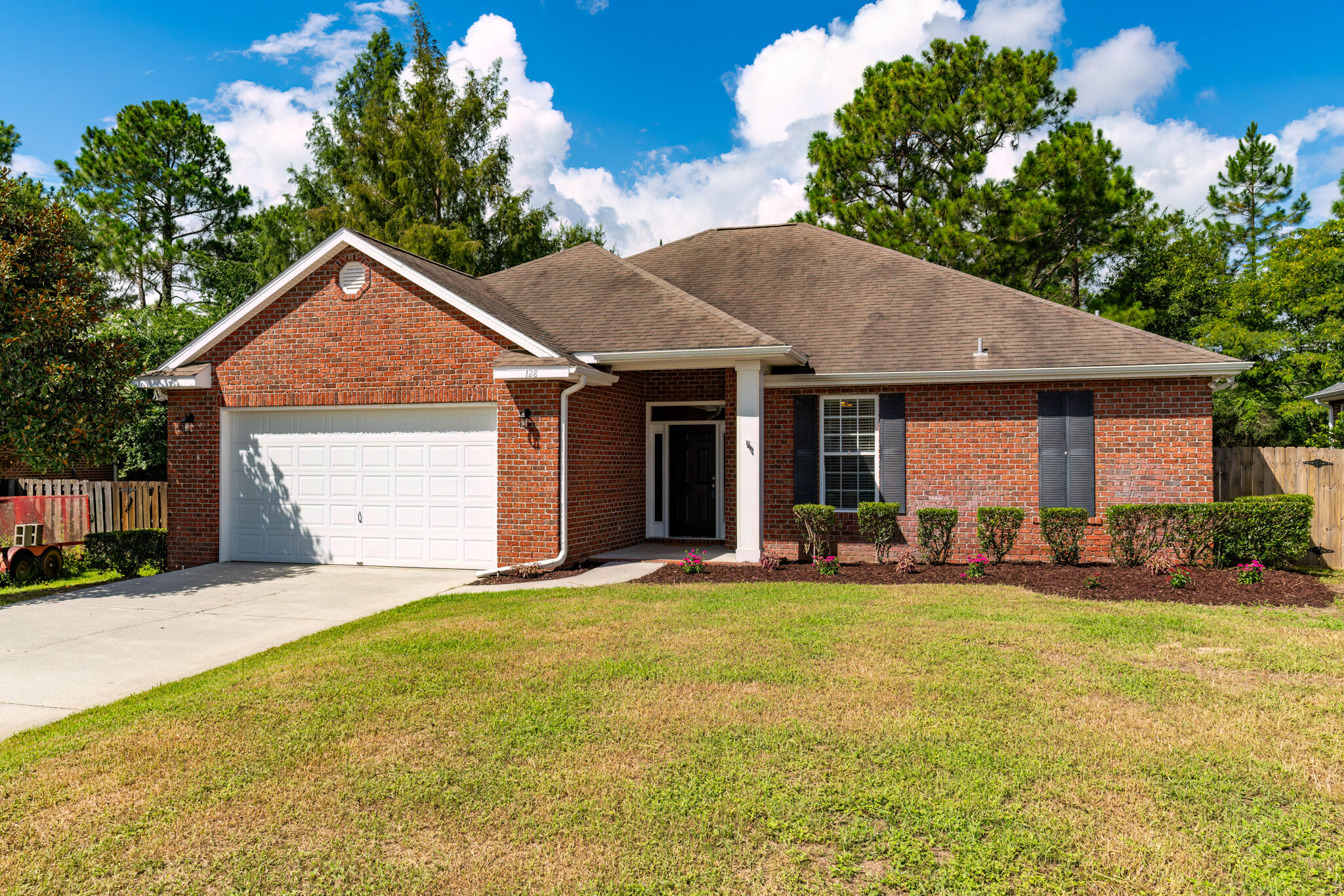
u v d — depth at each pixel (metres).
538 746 5.41
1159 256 33.12
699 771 5.01
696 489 16.33
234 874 3.99
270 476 14.41
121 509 18.11
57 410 13.30
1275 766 5.05
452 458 13.55
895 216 29.66
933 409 13.90
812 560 13.81
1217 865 3.99
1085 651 7.59
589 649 7.78
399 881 3.90
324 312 13.95
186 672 7.96
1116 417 13.29
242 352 14.32
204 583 12.50
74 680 7.70
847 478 14.40
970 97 28.78
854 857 4.07
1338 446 20.16
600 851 4.15
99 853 4.18
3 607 11.04
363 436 13.99
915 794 4.68
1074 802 4.60
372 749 5.41
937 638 8.05
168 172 37.25
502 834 4.32
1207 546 12.38
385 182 35.19
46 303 13.04
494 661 7.42
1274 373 27.77
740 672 6.95
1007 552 12.94
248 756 5.34
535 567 12.50
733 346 12.79
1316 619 8.98
